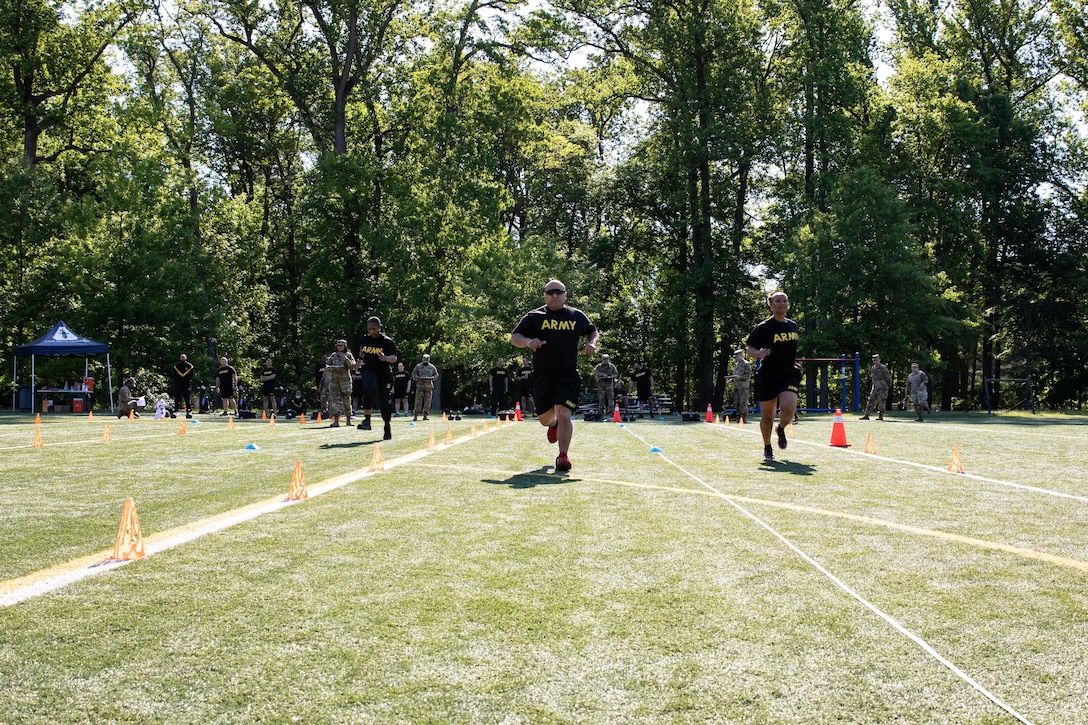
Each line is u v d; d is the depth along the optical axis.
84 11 42.06
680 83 43.56
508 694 2.84
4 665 3.06
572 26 43.34
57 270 38.12
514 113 41.91
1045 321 47.88
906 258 38.94
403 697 2.81
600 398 27.33
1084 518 6.14
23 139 44.41
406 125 43.88
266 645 3.29
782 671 3.06
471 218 41.72
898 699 2.82
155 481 8.09
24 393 33.12
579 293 38.12
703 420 28.03
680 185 45.41
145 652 3.20
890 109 43.25
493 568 4.52
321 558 4.71
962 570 4.52
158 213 39.81
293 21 44.28
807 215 42.38
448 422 23.05
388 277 40.97
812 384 41.97
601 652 3.24
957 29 48.59
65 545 5.00
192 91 46.16
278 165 51.50
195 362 38.59
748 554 4.88
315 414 33.03
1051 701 2.81
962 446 13.60
